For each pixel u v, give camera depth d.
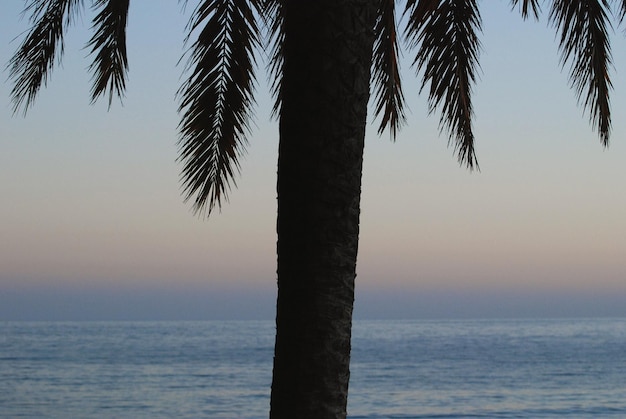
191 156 5.63
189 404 33.12
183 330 160.50
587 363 56.38
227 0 5.41
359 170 3.59
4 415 28.92
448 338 113.50
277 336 3.56
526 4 7.04
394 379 44.94
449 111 6.70
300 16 3.58
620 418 28.33
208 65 5.44
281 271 3.56
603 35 6.44
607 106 6.50
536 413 29.97
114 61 5.88
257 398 35.28
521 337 114.62
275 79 6.08
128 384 40.88
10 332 145.62
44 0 5.84
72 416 28.94
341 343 3.52
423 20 6.34
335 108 3.54
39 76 5.90
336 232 3.51
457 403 33.41
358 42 3.58
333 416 3.49
